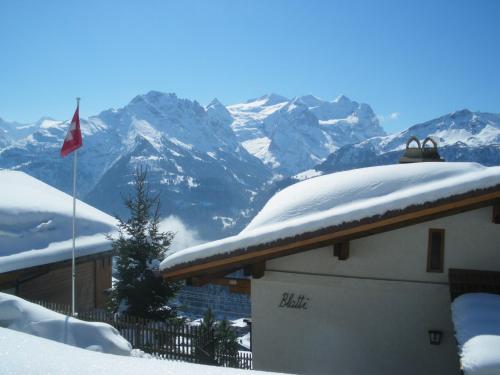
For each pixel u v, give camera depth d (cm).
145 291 1722
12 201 1817
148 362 362
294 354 926
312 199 911
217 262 883
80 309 1950
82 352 369
